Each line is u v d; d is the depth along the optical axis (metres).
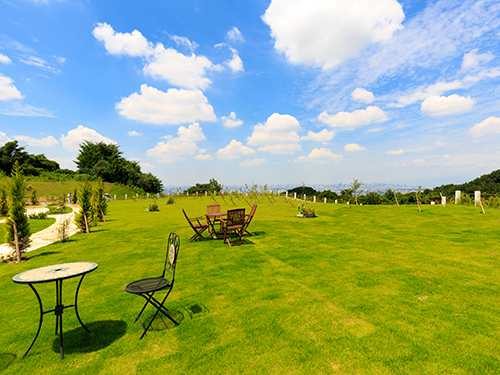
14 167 6.73
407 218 11.25
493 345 2.57
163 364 2.44
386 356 2.45
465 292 3.78
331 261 5.55
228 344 2.72
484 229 8.10
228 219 7.38
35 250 7.57
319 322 3.12
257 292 4.07
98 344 2.81
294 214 14.88
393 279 4.39
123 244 8.05
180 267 5.52
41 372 2.39
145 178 57.72
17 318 3.48
